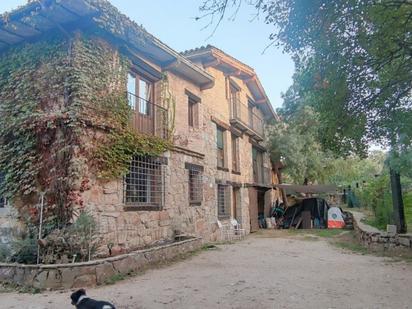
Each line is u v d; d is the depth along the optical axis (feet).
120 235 27.04
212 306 15.89
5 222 24.91
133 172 29.66
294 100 62.59
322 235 50.93
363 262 27.66
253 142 63.82
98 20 24.97
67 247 21.56
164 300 16.93
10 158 25.29
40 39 27.22
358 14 14.23
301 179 76.28
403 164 28.27
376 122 21.09
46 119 24.25
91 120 25.04
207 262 28.19
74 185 23.34
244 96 59.77
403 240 31.14
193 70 37.60
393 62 18.17
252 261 28.60
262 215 69.10
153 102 34.22
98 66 26.48
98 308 11.96
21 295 18.43
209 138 44.88
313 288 19.06
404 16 14.17
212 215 43.96
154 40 30.19
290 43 15.80
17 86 26.63
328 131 21.02
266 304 16.11
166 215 33.42
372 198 45.91
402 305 15.79
